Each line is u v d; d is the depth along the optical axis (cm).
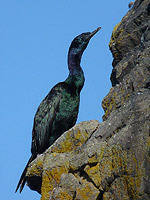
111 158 1052
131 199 977
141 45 1335
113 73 1482
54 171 1219
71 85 1598
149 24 1380
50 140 1572
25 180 1468
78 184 1131
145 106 1077
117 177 1022
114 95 1255
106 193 1049
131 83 1198
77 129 1236
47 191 1218
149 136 986
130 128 1053
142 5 1495
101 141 1139
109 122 1159
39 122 1580
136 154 984
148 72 1159
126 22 1500
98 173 1078
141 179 958
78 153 1205
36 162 1296
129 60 1367
